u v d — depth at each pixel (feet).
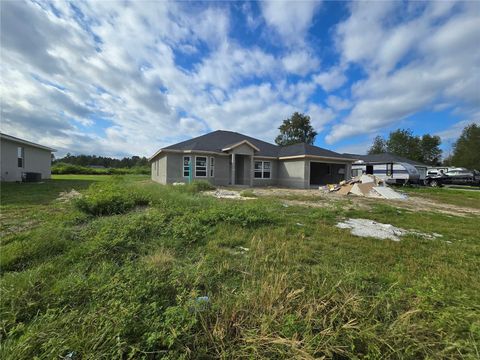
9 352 5.51
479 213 29.58
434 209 31.73
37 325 6.31
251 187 60.13
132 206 22.77
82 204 20.07
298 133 154.92
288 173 67.36
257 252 12.48
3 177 52.31
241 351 5.71
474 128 142.92
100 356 5.35
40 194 34.14
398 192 45.57
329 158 64.44
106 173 141.90
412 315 6.77
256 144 73.72
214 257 11.85
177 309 6.61
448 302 7.52
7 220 18.26
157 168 69.51
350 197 41.09
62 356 5.42
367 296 7.91
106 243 12.16
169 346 5.61
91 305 7.27
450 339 5.91
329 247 14.05
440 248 14.71
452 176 83.56
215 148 62.59
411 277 10.27
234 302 7.38
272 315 6.57
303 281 8.93
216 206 22.17
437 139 176.04
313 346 5.75
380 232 18.07
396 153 179.93
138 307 6.75
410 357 5.62
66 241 12.73
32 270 9.36
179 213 19.47
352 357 5.48
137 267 10.10
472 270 11.49
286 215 22.45
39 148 67.46
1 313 6.84
